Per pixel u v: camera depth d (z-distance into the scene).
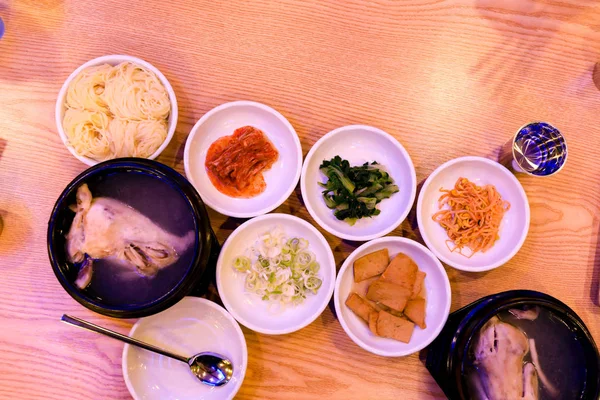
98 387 0.53
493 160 0.56
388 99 0.56
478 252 0.54
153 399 0.51
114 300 0.46
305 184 0.53
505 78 0.56
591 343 0.48
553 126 0.55
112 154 0.54
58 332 0.54
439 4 0.56
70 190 0.45
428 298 0.53
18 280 0.54
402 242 0.51
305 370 0.54
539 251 0.55
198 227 0.45
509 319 0.49
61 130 0.51
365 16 0.56
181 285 0.44
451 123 0.56
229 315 0.49
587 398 0.48
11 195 0.55
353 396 0.53
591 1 0.56
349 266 0.52
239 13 0.56
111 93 0.52
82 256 0.46
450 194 0.54
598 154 0.55
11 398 0.53
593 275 0.55
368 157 0.55
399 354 0.49
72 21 0.56
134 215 0.46
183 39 0.56
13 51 0.55
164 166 0.46
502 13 0.56
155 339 0.52
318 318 0.54
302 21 0.56
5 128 0.55
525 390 0.48
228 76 0.56
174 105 0.52
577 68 0.56
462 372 0.47
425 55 0.56
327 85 0.56
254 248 0.53
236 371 0.51
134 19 0.56
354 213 0.52
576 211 0.55
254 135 0.54
